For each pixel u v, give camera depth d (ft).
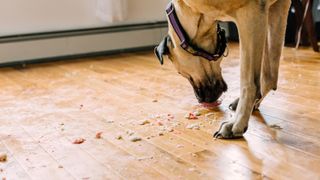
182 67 7.25
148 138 6.25
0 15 13.55
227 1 5.70
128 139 6.25
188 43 6.86
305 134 6.11
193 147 5.78
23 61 14.03
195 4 6.07
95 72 12.19
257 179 4.67
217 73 7.42
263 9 5.72
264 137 6.04
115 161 5.42
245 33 5.78
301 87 8.98
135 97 8.91
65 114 7.84
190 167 5.09
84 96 9.25
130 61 13.92
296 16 14.02
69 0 14.60
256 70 5.90
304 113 7.14
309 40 14.28
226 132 6.01
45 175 5.11
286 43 15.25
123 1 15.29
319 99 7.98
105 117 7.50
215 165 5.12
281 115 7.08
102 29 15.25
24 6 13.85
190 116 7.23
